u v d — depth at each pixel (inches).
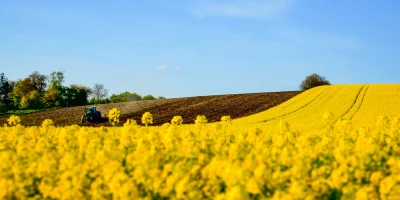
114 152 524.1
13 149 652.7
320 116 1857.8
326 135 784.9
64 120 2674.7
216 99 3363.7
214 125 887.7
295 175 415.2
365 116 1782.7
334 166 455.2
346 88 3102.9
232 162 450.0
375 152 514.0
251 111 2459.4
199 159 482.9
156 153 506.3
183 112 2709.2
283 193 356.8
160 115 2625.5
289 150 537.0
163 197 402.3
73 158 479.5
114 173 421.7
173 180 391.9
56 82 5521.7
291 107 2352.4
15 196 405.7
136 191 384.8
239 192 332.8
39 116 3122.5
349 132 816.9
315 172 422.0
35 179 451.8
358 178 426.6
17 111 4512.8
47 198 421.4
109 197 398.6
